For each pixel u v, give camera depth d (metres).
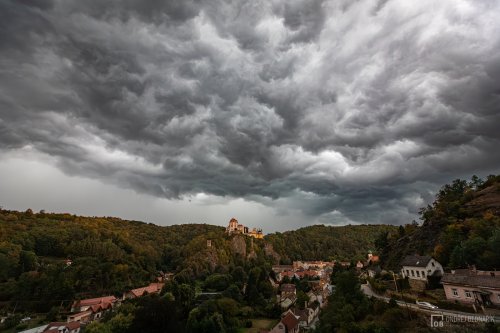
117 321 86.75
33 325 114.69
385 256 124.31
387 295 68.88
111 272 171.00
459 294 56.97
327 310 72.12
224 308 107.81
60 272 152.12
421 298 60.78
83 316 123.69
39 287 139.00
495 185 113.75
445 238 91.50
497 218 88.44
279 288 160.50
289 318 93.75
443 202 118.88
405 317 50.41
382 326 49.28
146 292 146.00
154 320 71.50
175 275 190.12
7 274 150.75
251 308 119.12
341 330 53.75
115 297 152.38
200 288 165.38
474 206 105.75
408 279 75.69
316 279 198.00
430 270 73.62
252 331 98.50
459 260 75.75
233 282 167.00
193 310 100.00
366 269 133.00
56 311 124.81
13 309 128.12
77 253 193.50
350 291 70.31
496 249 68.62
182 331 75.62
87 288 155.50
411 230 130.88
